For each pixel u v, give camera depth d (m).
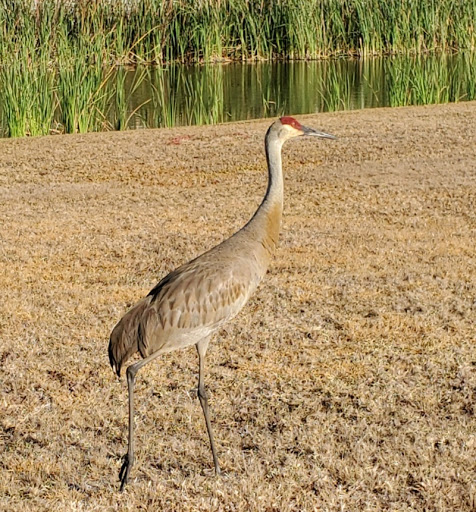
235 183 16.78
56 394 8.27
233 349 9.27
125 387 8.45
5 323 9.98
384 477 6.67
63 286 11.27
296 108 26.70
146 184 16.94
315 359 8.92
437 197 15.24
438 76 26.27
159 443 7.32
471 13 32.72
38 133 22.03
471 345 9.22
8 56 24.25
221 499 6.47
